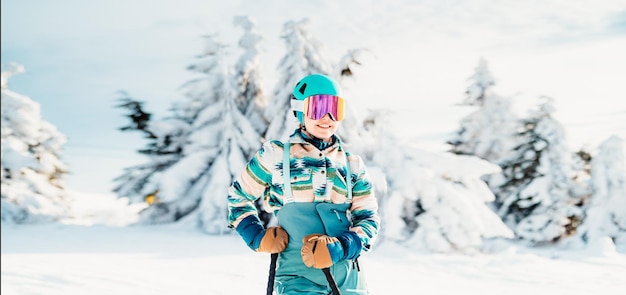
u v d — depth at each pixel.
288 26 15.14
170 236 12.24
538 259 9.46
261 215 13.20
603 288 6.95
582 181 16.31
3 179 16.41
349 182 2.23
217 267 7.70
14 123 17.36
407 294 6.32
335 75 14.40
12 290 5.54
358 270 2.23
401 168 12.21
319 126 2.22
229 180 13.98
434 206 11.54
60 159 18.70
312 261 2.01
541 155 16.52
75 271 6.93
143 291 5.78
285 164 2.18
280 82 14.85
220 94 15.84
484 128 19.45
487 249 13.84
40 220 15.91
